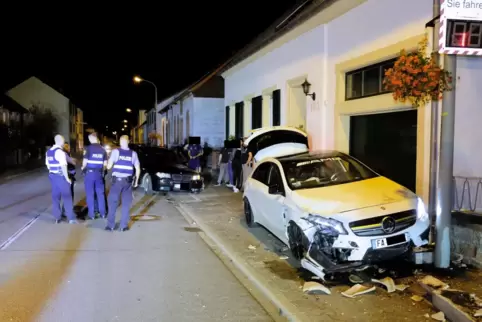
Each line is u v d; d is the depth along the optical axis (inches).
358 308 200.7
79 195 588.7
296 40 542.0
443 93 238.2
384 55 370.0
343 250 233.9
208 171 943.7
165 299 216.1
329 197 264.1
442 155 239.9
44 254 295.1
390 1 363.3
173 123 1464.1
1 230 371.2
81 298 215.0
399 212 242.1
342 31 440.5
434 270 242.1
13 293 221.3
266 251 301.6
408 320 187.3
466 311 180.7
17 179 855.7
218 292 227.3
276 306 210.8
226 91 881.5
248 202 375.6
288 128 508.4
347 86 444.5
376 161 409.1
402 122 370.9
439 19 243.3
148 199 562.3
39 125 1854.1
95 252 302.2
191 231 375.2
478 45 224.8
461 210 279.0
